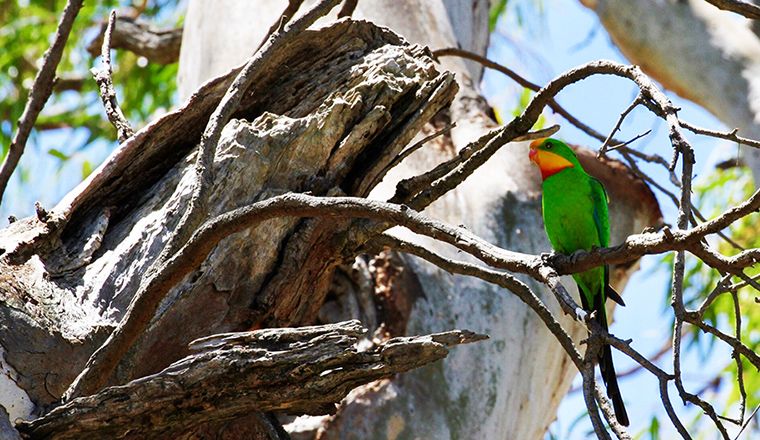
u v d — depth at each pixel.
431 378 9.18
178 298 6.49
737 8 6.52
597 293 9.03
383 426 8.77
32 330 6.11
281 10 11.76
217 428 6.87
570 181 9.22
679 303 5.09
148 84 19.36
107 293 6.48
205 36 12.03
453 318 9.40
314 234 6.88
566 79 6.38
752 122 12.77
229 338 5.57
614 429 5.04
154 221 6.74
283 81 7.33
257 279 6.80
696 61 13.45
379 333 9.05
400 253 9.48
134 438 5.82
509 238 10.09
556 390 10.34
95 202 6.94
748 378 15.28
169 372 5.56
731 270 4.84
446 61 11.70
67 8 8.42
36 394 6.04
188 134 7.13
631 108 5.79
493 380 9.41
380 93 7.01
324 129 6.81
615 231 10.72
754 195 4.67
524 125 6.74
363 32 7.49
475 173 10.59
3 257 6.35
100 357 5.69
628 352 5.10
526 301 6.12
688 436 4.76
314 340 5.54
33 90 8.47
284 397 5.64
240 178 6.64
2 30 18.67
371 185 7.25
